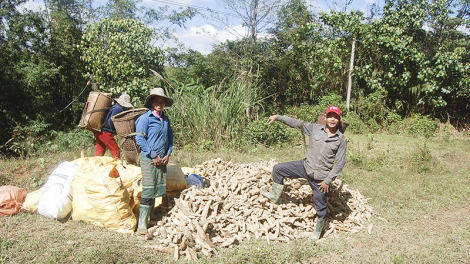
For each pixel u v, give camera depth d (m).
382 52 16.30
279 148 9.96
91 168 4.31
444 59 15.69
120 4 18.23
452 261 3.99
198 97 10.23
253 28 17.89
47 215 4.39
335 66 16.36
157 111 4.18
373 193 6.26
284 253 3.97
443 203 5.95
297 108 16.80
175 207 4.37
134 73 11.88
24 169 6.62
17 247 3.69
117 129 5.05
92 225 4.27
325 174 4.24
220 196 4.67
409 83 16.41
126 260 3.56
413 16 16.83
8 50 13.55
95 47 11.92
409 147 11.55
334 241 4.42
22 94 13.02
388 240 4.50
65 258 3.54
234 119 10.02
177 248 3.81
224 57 18.11
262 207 4.74
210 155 8.45
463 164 9.09
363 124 15.23
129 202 4.50
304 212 4.84
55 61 15.39
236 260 3.71
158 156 4.06
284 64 18.44
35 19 14.30
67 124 16.22
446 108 16.95
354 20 16.69
